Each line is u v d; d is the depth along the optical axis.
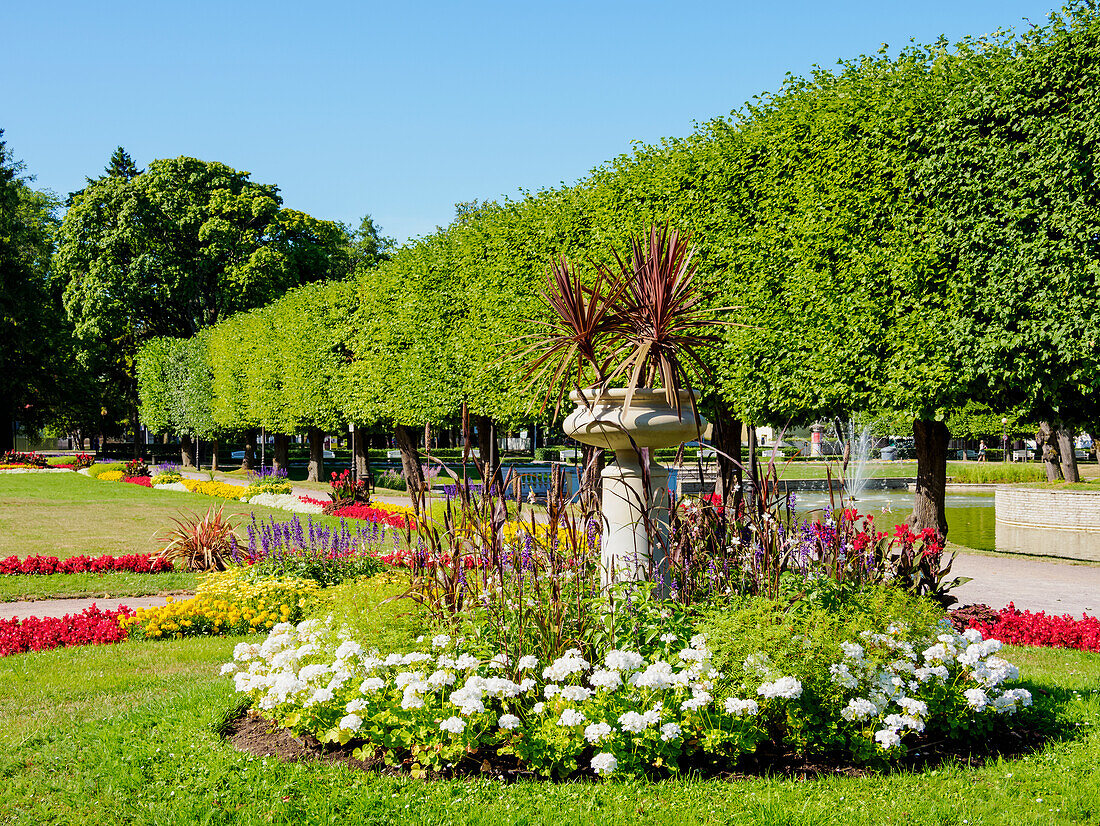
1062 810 3.57
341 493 18.69
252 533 10.39
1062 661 6.31
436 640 4.48
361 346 19.75
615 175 12.61
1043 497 18.38
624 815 3.51
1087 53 8.34
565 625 4.57
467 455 5.13
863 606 4.81
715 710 4.05
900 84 9.87
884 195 9.76
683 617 4.69
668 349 5.51
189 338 37.22
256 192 36.94
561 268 5.51
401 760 4.08
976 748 4.30
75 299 36.09
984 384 9.30
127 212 35.03
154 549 13.57
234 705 4.89
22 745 4.50
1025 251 8.70
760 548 5.17
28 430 49.03
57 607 9.10
